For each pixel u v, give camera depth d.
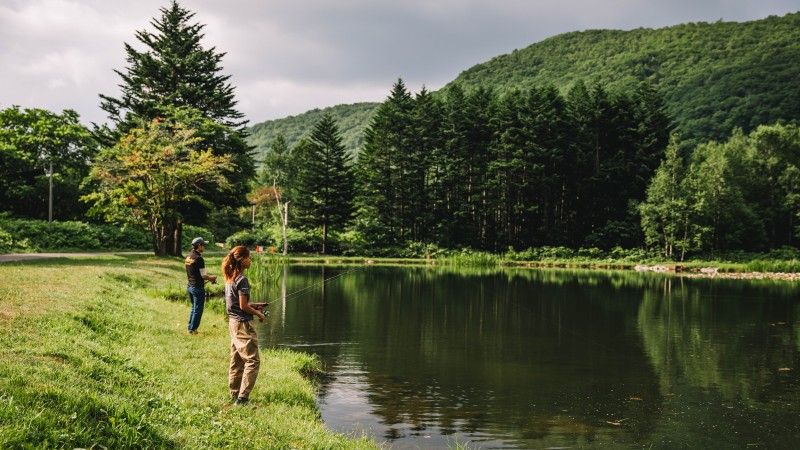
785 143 71.44
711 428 8.68
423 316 19.67
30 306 9.90
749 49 148.00
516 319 19.42
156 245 30.53
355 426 8.26
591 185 65.88
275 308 20.73
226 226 66.56
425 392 10.26
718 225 60.25
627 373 12.05
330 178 61.34
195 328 12.12
